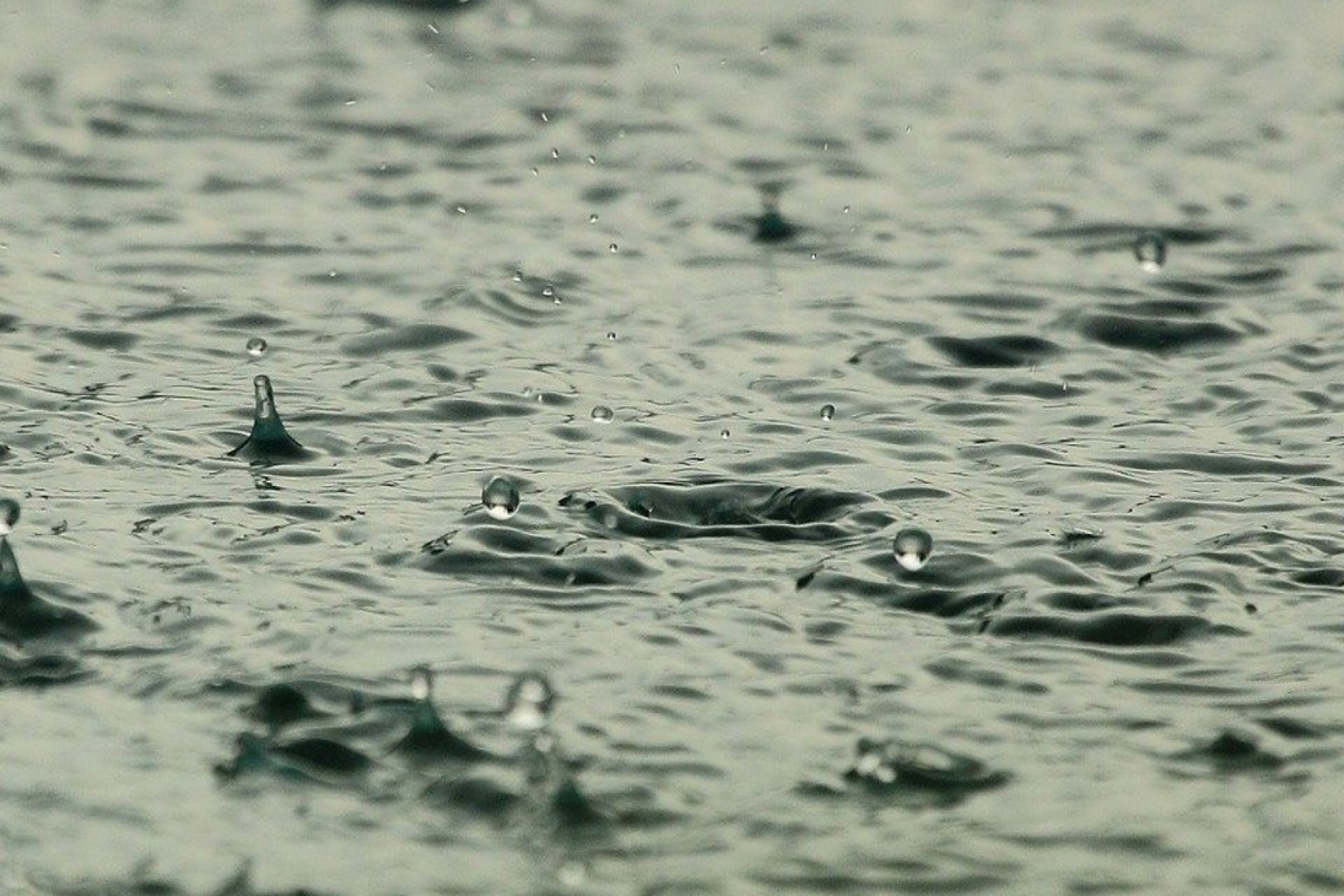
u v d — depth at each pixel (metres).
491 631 12.73
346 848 10.24
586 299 19.92
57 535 13.99
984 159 24.55
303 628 12.68
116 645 12.41
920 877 10.01
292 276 20.34
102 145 24.50
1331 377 17.83
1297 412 16.97
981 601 13.22
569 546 14.02
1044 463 15.75
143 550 13.82
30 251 20.81
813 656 12.48
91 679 11.98
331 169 23.89
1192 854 10.23
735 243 21.67
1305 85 27.75
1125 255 21.14
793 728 11.55
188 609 12.90
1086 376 17.89
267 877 9.98
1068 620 12.91
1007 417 16.86
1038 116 26.30
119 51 28.59
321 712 11.59
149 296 19.67
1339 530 14.36
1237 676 12.17
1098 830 10.45
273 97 26.67
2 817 10.47
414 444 16.12
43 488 14.95
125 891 9.85
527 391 17.44
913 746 11.33
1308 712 11.68
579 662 12.30
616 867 10.09
